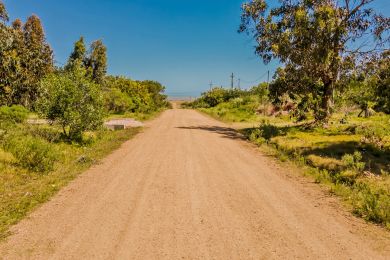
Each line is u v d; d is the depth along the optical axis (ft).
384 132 60.08
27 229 20.89
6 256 17.39
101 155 46.11
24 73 96.68
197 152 49.24
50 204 25.68
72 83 53.78
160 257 17.42
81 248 18.35
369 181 32.40
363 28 73.36
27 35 142.92
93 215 23.35
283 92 81.92
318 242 19.49
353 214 24.41
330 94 77.77
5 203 25.38
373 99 57.52
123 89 186.09
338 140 57.93
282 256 17.69
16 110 78.89
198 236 20.04
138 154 47.32
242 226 21.71
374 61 72.13
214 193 28.94
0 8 89.40
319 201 27.27
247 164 41.47
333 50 73.15
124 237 19.80
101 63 161.38
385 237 20.39
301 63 74.95
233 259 17.29
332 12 67.36
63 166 38.29
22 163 35.99
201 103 323.78
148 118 128.47
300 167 39.91
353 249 18.67
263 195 28.63
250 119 118.32
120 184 31.45
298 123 95.45
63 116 53.26
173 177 34.24
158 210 24.47
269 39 77.05
